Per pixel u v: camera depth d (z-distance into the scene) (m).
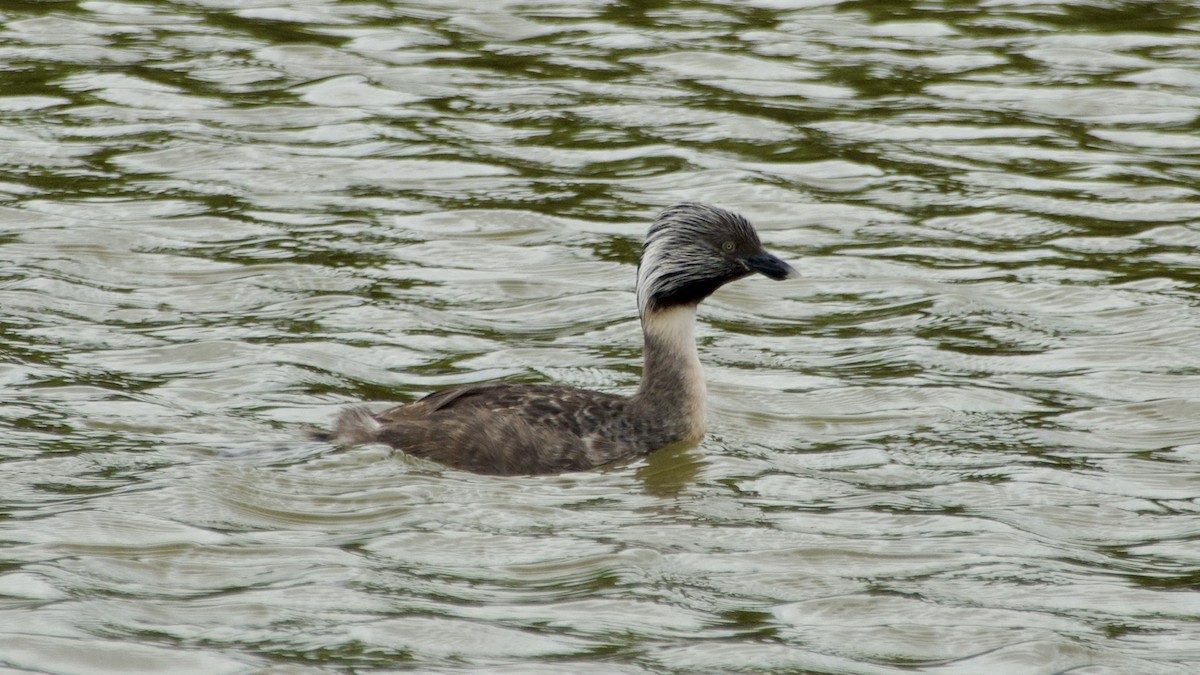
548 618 11.01
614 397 14.64
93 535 11.97
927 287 18.81
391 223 20.50
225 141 23.19
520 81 26.17
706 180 22.28
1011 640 10.80
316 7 30.00
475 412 13.91
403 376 15.99
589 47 28.02
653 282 14.67
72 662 10.13
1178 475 13.86
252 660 10.24
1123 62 27.55
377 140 23.47
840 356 16.91
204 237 19.72
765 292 18.84
